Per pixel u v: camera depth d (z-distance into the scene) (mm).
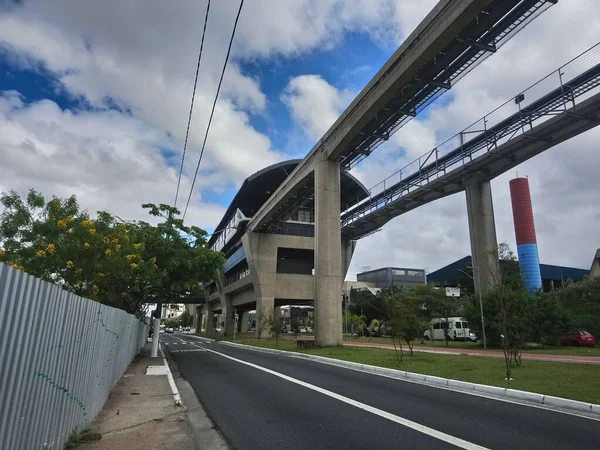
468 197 41656
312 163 37031
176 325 158750
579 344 30484
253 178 60781
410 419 7945
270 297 58594
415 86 26297
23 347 4180
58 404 5496
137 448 6297
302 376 14734
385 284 98312
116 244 14977
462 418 8016
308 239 62125
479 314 31969
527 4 20516
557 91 31281
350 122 30609
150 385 12945
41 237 13766
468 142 40031
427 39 22859
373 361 19234
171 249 23297
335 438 6703
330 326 31531
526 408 8992
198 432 7297
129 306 25781
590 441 6461
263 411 8859
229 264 73188
